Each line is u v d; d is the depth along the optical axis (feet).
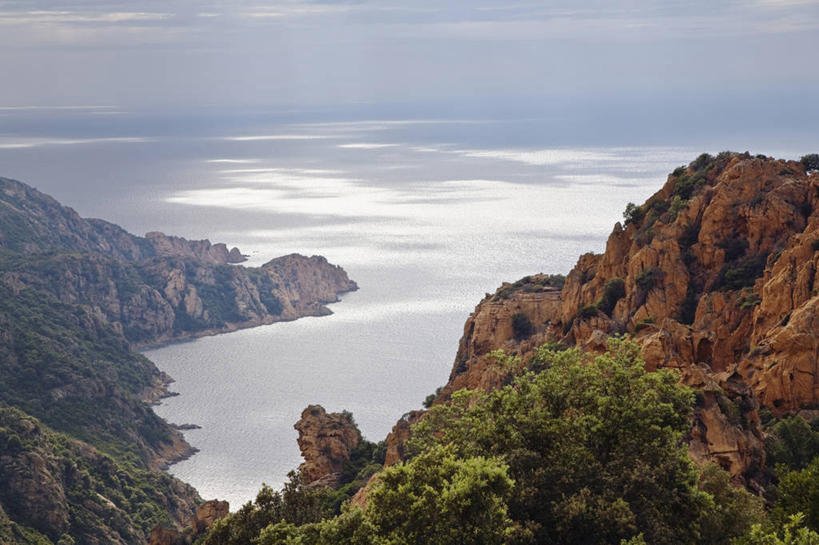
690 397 224.74
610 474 203.82
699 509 199.31
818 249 383.24
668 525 197.36
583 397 221.66
